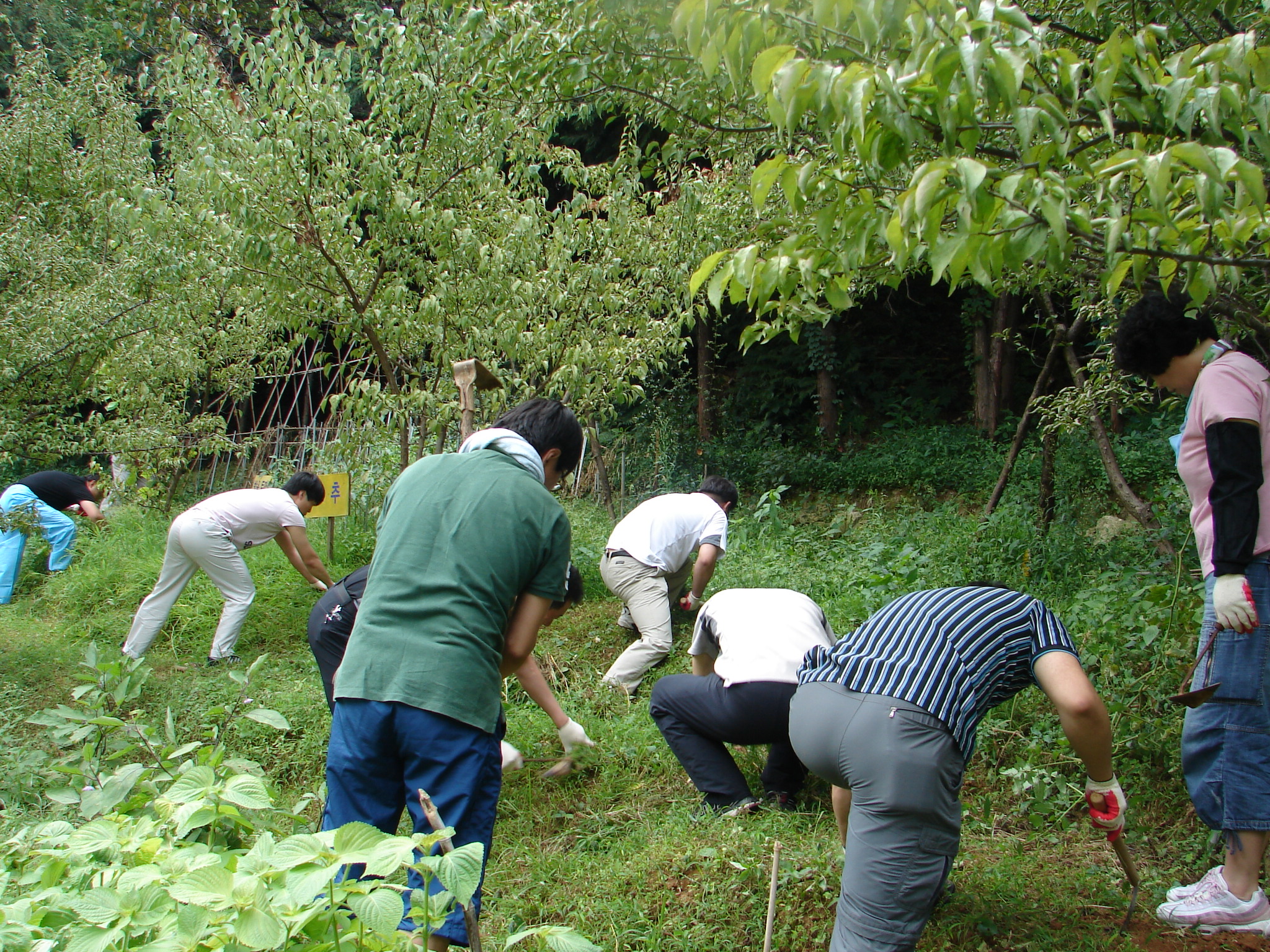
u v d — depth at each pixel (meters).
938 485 12.20
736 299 2.38
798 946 2.74
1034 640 2.48
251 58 5.95
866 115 1.95
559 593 2.65
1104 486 10.09
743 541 7.32
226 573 5.92
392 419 6.50
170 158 9.62
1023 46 1.96
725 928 2.84
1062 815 3.39
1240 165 1.68
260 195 5.79
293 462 11.59
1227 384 2.59
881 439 14.52
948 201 1.91
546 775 3.91
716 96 4.15
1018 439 7.32
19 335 6.99
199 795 2.03
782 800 3.66
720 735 3.61
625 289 7.72
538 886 3.17
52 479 8.12
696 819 3.57
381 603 2.44
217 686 5.14
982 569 6.28
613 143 13.94
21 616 7.29
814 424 14.97
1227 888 2.70
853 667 2.49
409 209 5.86
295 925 1.42
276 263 5.96
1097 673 4.14
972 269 1.91
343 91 6.03
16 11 15.62
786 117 2.00
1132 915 2.78
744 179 6.68
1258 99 1.93
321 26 13.69
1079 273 4.82
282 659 5.92
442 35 5.81
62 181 10.50
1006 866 3.04
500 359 6.88
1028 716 3.96
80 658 6.03
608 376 7.12
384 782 2.40
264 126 5.87
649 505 5.46
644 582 5.23
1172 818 3.35
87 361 8.48
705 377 15.18
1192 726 2.70
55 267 8.10
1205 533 2.74
